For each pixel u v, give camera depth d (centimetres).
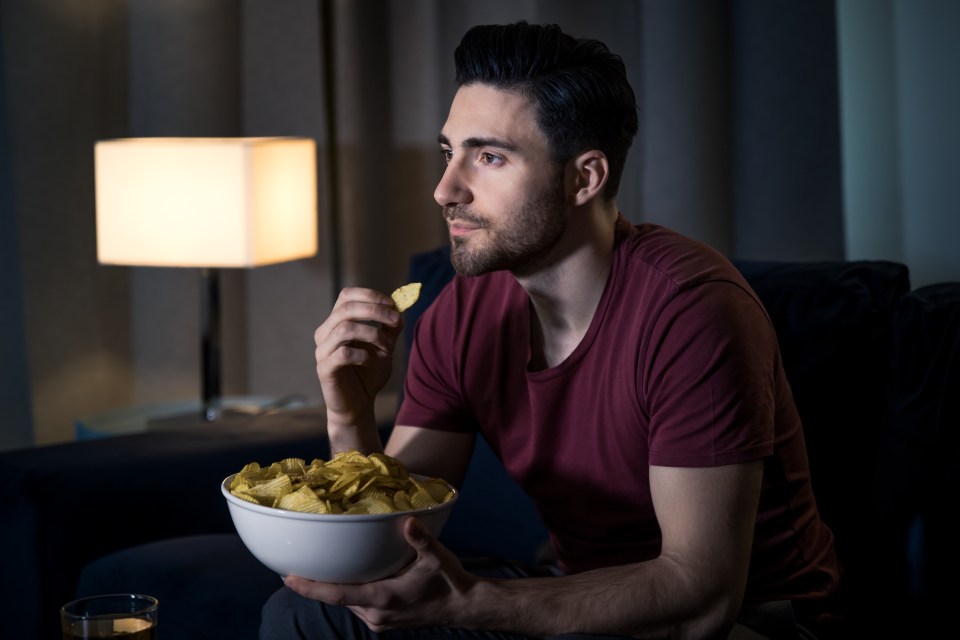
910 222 200
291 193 248
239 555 152
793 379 136
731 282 113
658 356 110
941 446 124
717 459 106
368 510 96
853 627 132
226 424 183
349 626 114
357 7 264
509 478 164
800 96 202
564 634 103
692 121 211
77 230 286
